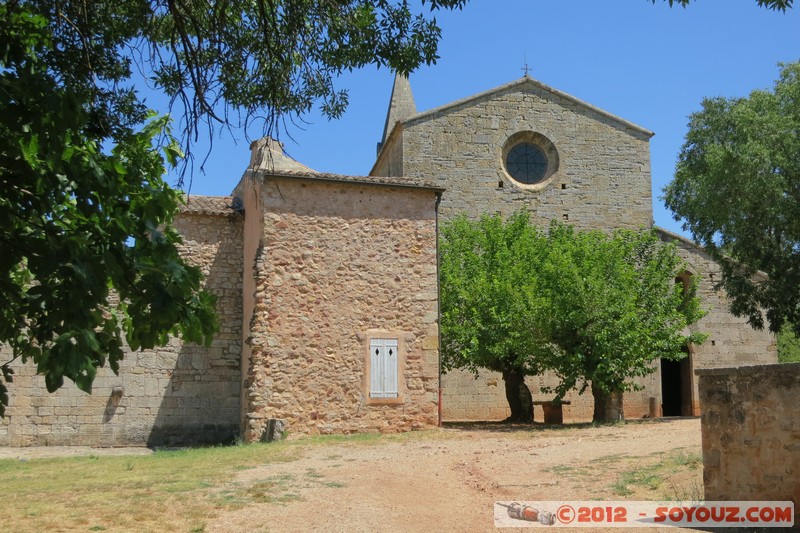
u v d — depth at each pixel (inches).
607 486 365.4
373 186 677.3
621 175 1090.1
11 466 516.7
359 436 614.2
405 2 354.0
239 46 307.1
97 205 182.5
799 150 888.9
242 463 473.1
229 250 757.9
